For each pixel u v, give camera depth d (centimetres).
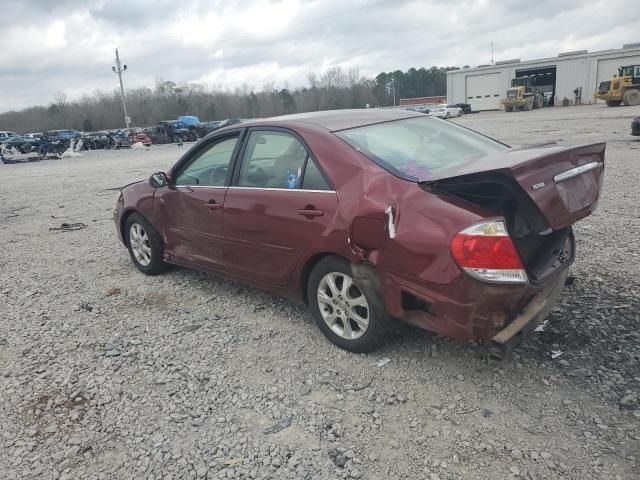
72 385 358
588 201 320
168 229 519
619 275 462
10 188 1608
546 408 295
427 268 301
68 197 1290
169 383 352
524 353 350
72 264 651
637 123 1476
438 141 405
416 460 265
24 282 592
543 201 284
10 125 9269
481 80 6328
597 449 262
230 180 439
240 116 8981
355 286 356
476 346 364
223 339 409
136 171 1916
